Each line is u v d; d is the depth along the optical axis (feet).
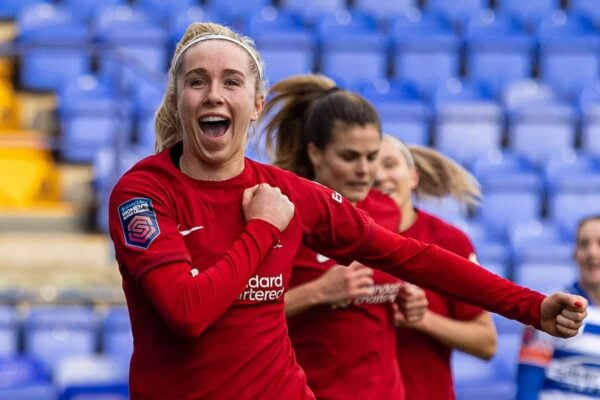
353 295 44.19
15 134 115.65
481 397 93.56
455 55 135.85
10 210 105.19
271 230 34.45
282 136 48.62
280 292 35.32
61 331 95.09
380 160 50.85
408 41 135.54
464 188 57.21
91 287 95.40
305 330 45.73
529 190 120.47
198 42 34.73
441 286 37.68
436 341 51.34
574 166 123.75
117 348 94.84
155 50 129.18
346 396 45.24
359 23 139.13
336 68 133.49
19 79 125.90
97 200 106.22
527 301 37.09
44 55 125.59
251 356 34.37
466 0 145.89
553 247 112.16
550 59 138.00
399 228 50.57
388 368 46.62
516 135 128.36
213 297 32.78
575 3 147.33
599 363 54.03
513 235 114.73
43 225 104.73
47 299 94.07
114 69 125.90
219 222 34.65
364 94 129.80
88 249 101.14
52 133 117.80
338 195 37.40
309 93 48.39
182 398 34.09
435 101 129.59
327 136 45.85
